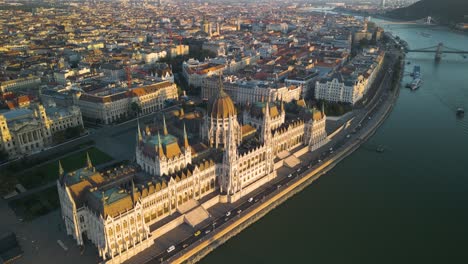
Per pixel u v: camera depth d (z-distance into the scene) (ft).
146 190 629.10
